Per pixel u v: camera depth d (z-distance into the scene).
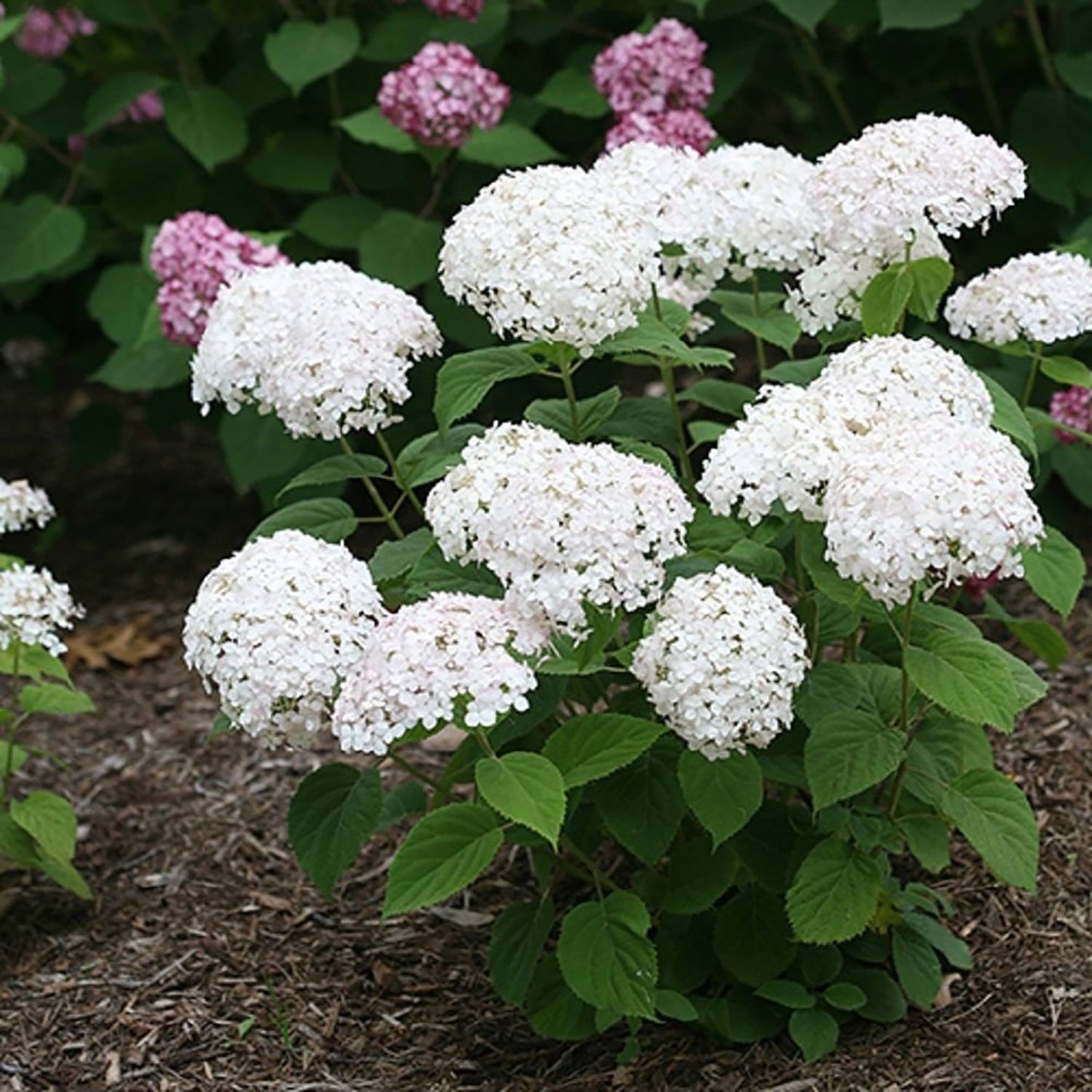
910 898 2.75
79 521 4.30
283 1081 2.74
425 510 2.58
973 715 2.52
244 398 2.72
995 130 3.87
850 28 4.02
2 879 3.07
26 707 2.97
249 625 2.52
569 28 3.96
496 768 2.52
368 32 3.93
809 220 2.74
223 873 3.07
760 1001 2.72
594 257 2.58
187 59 4.00
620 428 2.81
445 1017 2.81
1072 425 3.20
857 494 2.47
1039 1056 2.65
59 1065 2.78
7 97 3.84
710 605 2.52
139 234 4.14
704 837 2.68
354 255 3.92
